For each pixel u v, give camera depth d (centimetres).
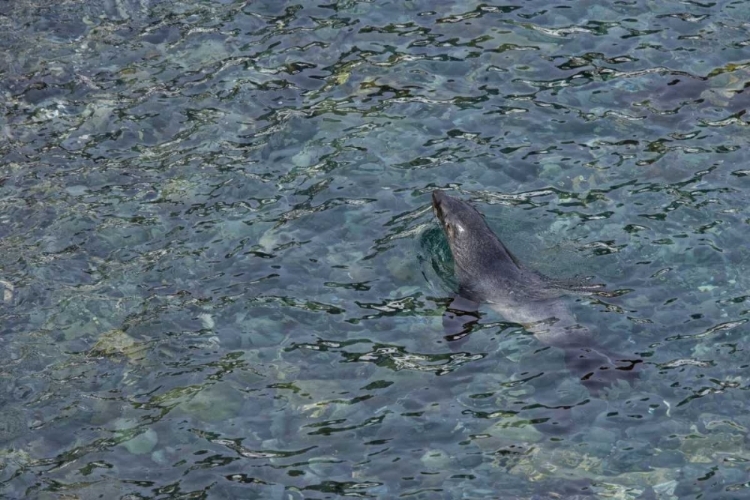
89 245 1264
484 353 1078
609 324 1098
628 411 1000
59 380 1081
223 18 1659
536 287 1148
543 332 1095
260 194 1330
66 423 1029
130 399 1052
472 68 1527
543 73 1508
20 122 1470
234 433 1005
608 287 1149
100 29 1642
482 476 943
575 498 914
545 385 1035
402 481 943
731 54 1517
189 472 966
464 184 1323
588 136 1387
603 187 1302
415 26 1625
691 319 1102
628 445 965
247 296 1175
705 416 991
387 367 1071
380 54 1567
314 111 1462
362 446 983
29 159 1405
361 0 1688
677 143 1362
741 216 1240
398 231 1259
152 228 1286
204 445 994
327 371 1071
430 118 1437
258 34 1622
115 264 1236
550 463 952
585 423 991
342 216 1287
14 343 1131
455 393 1034
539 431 985
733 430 974
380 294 1170
